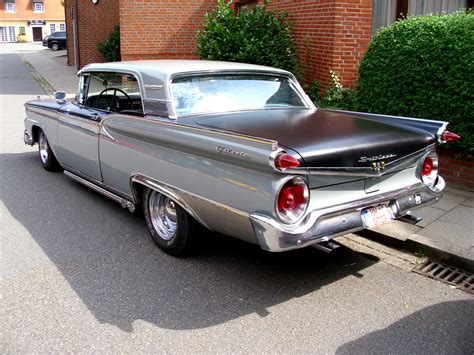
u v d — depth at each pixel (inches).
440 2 338.6
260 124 160.1
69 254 179.5
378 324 136.9
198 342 128.1
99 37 905.5
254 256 178.2
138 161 176.7
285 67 357.7
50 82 787.4
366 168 142.0
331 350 125.3
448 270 169.6
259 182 130.9
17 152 337.4
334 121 170.6
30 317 138.9
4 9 2925.7
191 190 152.6
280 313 141.9
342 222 140.3
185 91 177.5
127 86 193.6
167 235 178.5
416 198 160.9
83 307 144.1
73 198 241.8
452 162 242.5
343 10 320.2
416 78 245.0
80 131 219.0
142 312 141.7
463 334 132.4
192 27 534.3
